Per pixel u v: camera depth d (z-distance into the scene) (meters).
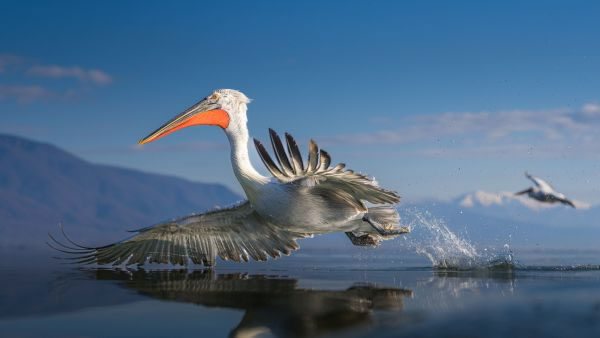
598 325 4.40
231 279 7.76
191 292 6.34
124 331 4.41
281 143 6.99
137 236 8.79
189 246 9.11
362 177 7.34
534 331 4.21
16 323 4.71
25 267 10.09
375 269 9.65
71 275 8.34
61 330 4.45
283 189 8.07
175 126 8.64
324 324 4.55
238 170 8.49
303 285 6.98
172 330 4.43
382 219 8.99
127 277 8.05
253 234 9.01
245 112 8.81
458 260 10.10
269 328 4.46
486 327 4.36
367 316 4.84
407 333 4.19
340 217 8.27
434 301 5.58
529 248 21.36
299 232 8.73
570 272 8.85
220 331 4.38
